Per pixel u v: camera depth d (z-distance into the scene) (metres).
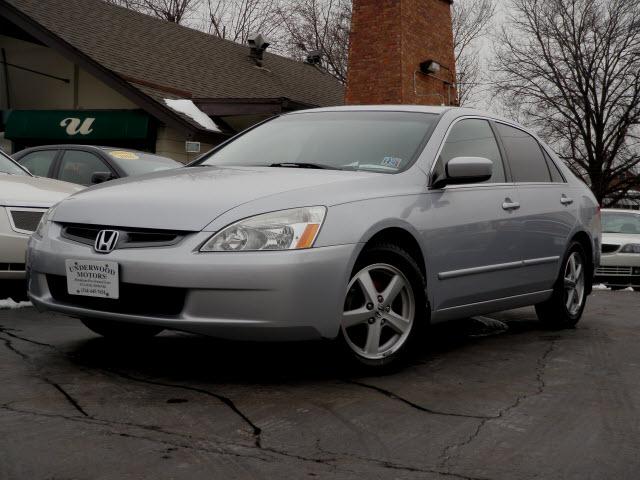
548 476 2.71
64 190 6.58
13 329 5.18
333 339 3.87
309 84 24.75
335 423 3.24
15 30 18.20
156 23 21.20
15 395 3.50
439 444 3.02
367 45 20.34
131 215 3.89
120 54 17.77
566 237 5.93
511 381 4.17
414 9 20.27
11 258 5.87
